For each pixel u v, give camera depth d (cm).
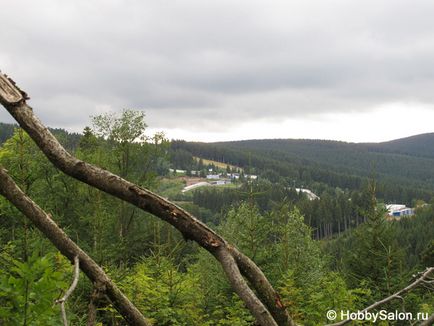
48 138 183
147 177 2277
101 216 1130
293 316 732
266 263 1036
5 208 713
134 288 781
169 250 1045
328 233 8212
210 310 882
